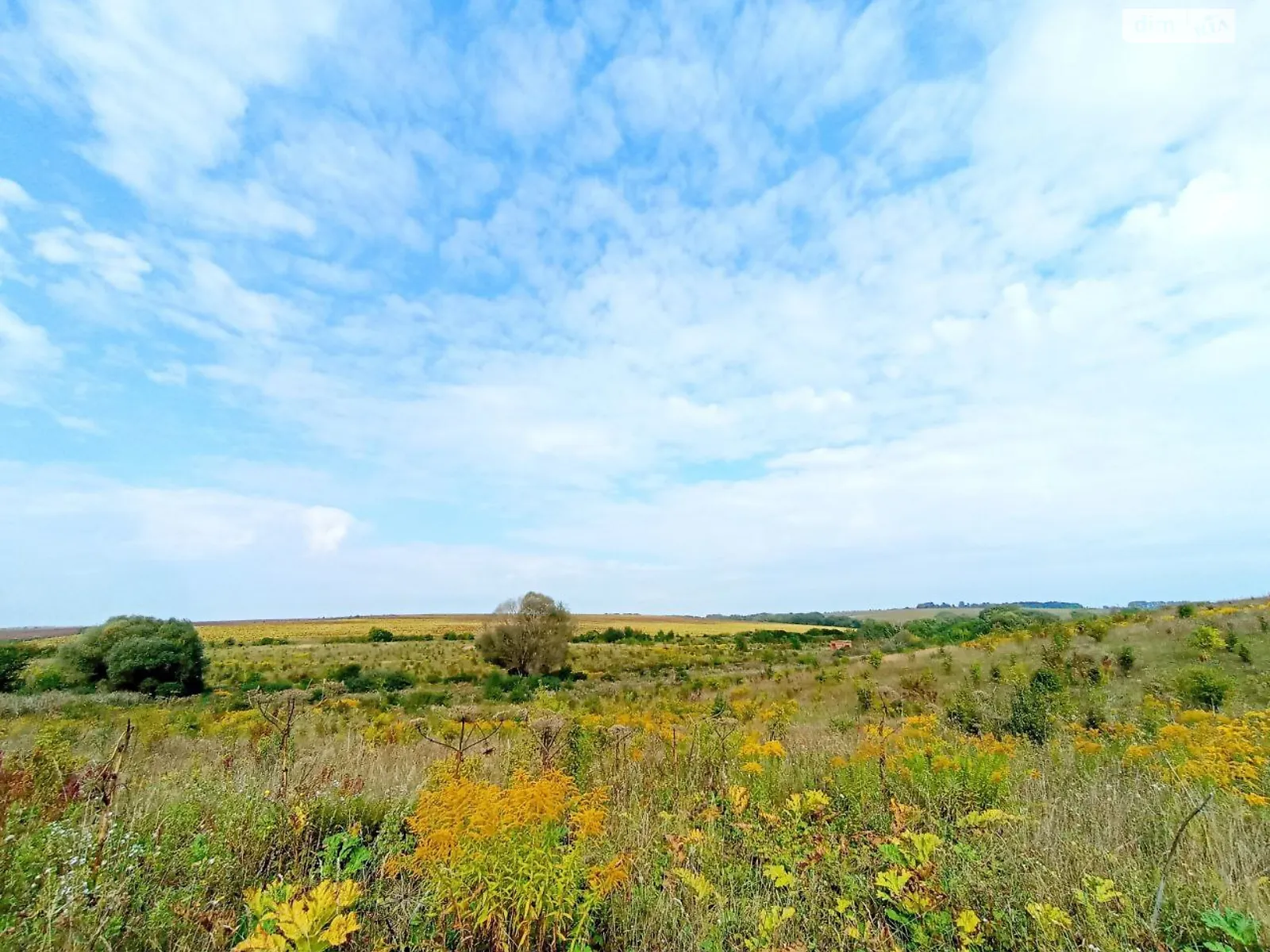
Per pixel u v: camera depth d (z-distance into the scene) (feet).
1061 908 10.71
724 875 12.51
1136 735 27.48
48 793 15.47
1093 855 12.59
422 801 10.49
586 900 10.34
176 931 9.95
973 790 16.80
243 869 12.17
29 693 100.94
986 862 11.99
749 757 21.63
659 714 39.93
